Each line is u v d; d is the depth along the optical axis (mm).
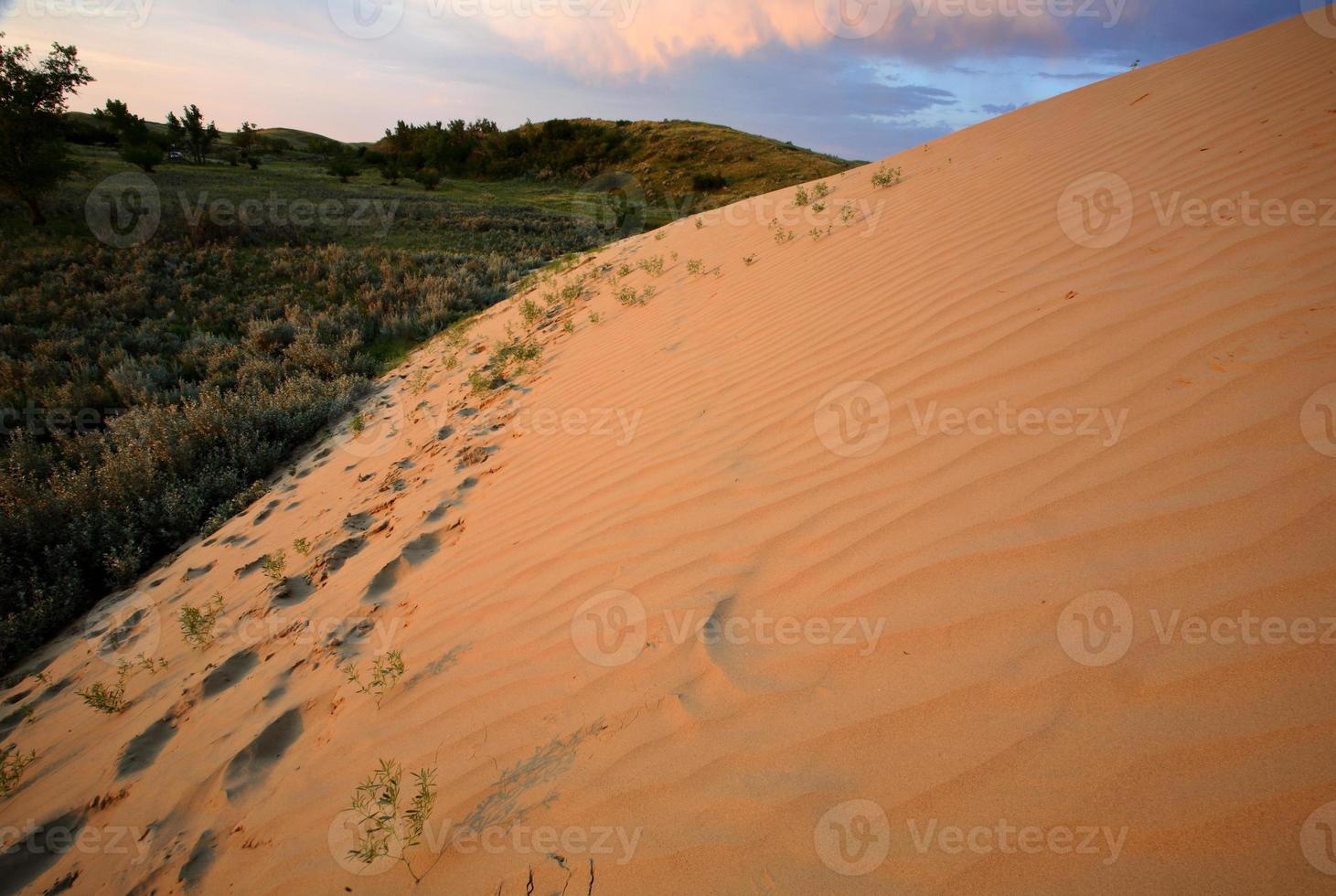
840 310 4977
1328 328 2514
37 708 4270
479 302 17297
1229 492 2045
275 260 21047
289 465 8453
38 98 22047
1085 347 3053
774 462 3385
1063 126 6965
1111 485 2268
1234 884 1257
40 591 5828
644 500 3570
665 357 5906
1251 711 1500
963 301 4090
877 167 9758
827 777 1748
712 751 1961
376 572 4082
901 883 1463
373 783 2381
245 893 2193
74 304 15539
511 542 3799
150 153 37438
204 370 12969
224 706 3334
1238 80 5770
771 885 1559
